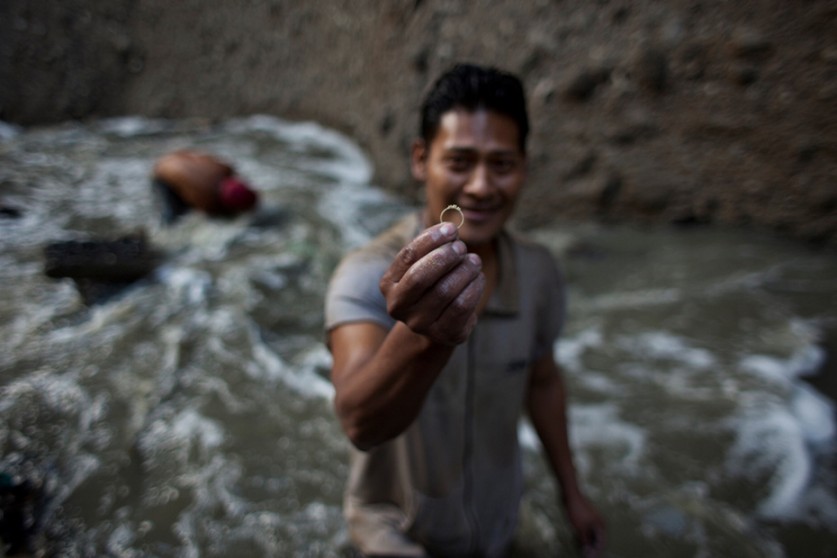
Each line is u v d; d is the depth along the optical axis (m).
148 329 3.32
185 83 8.48
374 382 1.06
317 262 4.37
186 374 3.01
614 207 5.00
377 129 6.27
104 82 8.31
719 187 4.67
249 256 4.34
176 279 3.87
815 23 4.04
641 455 2.65
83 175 5.79
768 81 4.30
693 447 2.70
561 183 5.13
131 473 2.37
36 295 3.48
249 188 4.95
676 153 4.76
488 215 1.34
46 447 2.41
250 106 8.28
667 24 4.56
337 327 1.28
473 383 1.41
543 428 1.81
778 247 4.40
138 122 8.33
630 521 2.32
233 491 2.34
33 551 1.97
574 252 4.60
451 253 0.88
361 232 5.02
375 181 6.22
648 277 4.20
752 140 4.46
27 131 7.64
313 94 7.61
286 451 2.57
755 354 3.34
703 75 4.52
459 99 1.30
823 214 4.32
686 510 2.37
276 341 3.45
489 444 1.50
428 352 0.99
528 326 1.45
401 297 0.90
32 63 7.89
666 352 3.39
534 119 5.17
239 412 2.80
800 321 3.59
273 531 2.17
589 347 3.46
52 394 2.69
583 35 4.89
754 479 2.53
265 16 7.86
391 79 6.02
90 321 3.34
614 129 4.91
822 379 3.14
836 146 4.17
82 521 2.13
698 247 4.52
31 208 4.84
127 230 4.58
